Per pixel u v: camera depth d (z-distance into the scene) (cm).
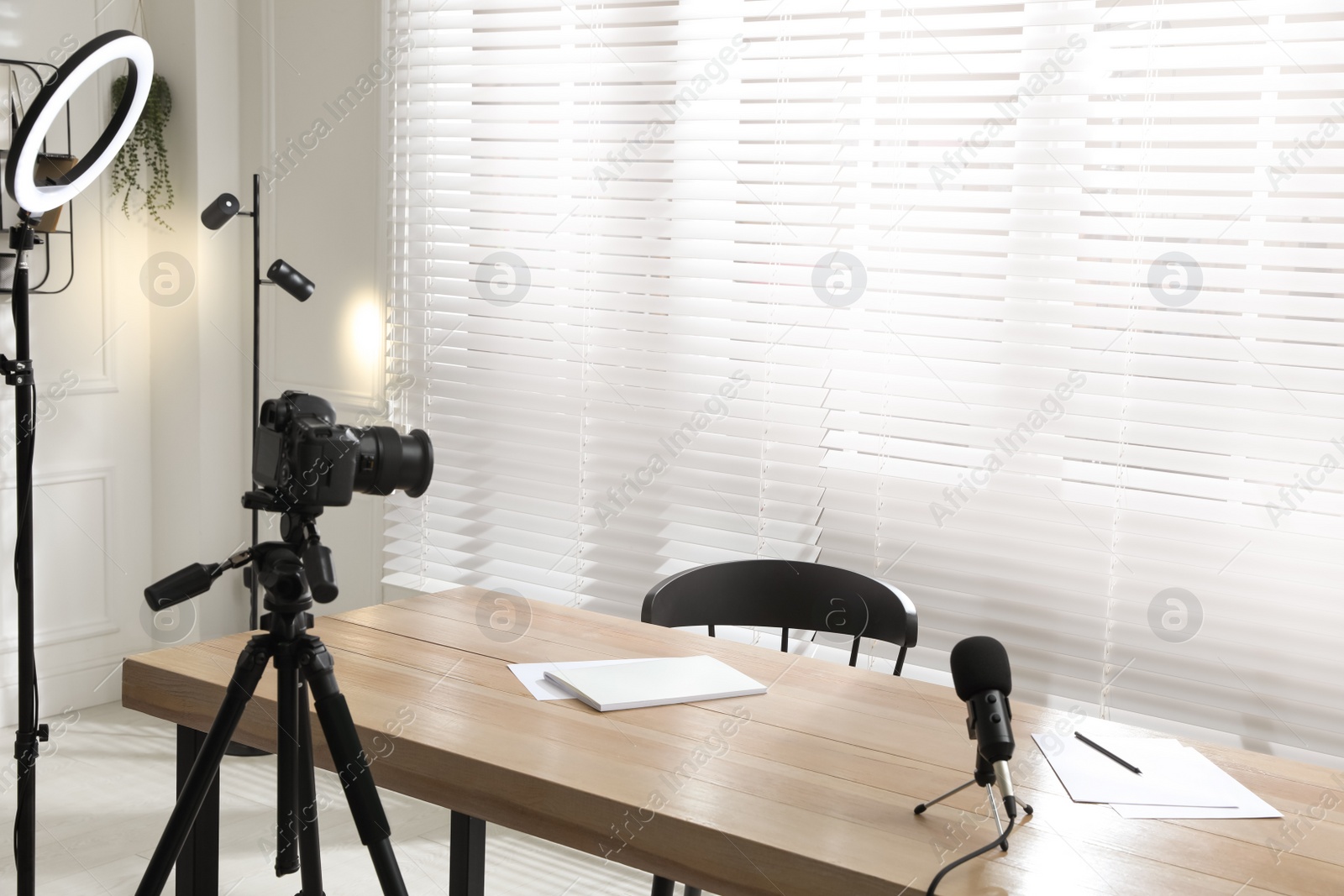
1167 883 122
